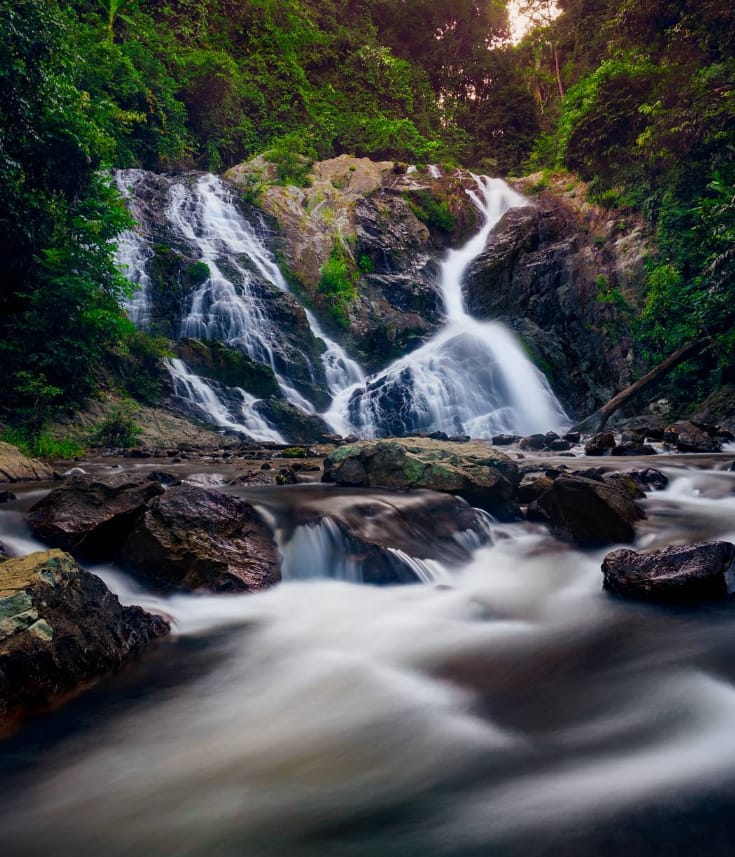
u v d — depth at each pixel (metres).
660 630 3.93
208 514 5.10
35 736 2.92
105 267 15.02
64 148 14.12
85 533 4.92
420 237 30.55
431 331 25.80
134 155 29.09
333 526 5.34
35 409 13.15
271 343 22.08
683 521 6.39
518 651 3.83
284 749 2.78
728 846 1.91
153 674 3.59
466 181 33.91
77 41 24.38
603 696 3.13
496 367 23.94
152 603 4.61
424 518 5.91
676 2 25.98
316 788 2.46
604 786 2.31
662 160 24.34
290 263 26.34
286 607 4.63
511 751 2.68
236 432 17.58
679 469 9.69
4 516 5.20
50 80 13.84
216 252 24.50
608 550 5.68
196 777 2.57
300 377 21.88
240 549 5.04
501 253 28.78
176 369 18.61
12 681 3.02
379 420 21.45
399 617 4.46
